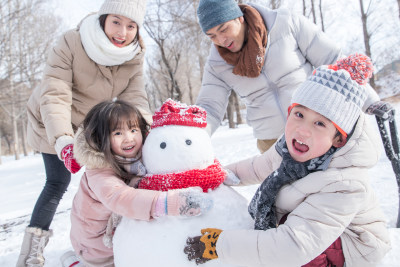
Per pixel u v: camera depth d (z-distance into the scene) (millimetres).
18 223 3637
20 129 29219
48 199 2174
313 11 15047
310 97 1298
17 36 18281
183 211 1346
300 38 2289
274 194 1443
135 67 2375
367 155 1347
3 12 16750
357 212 1374
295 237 1241
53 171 2207
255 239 1267
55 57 2090
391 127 2008
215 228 1380
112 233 1625
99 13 2096
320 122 1297
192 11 15227
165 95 24031
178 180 1429
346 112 1271
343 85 1278
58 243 2752
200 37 16078
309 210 1298
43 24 18828
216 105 2479
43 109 1947
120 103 1634
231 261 1287
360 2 15570
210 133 2277
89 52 2088
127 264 1407
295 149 1373
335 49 2287
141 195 1384
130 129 1591
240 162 1918
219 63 2432
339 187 1297
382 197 2867
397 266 1695
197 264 1329
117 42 2154
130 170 1539
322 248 1260
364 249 1447
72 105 2273
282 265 1246
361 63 1291
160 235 1368
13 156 27438
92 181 1539
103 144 1517
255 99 2447
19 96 19172
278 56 2244
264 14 2299
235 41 2230
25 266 2111
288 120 1399
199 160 1482
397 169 2057
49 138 1851
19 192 6016
